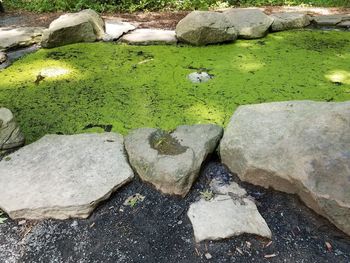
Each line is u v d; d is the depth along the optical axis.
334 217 1.55
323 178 1.61
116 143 2.08
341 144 1.70
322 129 1.80
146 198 1.79
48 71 3.16
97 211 1.74
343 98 2.63
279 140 1.83
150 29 4.16
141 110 2.53
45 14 4.99
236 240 1.57
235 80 2.93
